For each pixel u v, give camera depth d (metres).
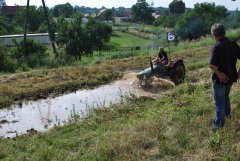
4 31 75.69
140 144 6.83
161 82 14.34
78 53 47.66
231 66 6.36
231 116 6.89
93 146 7.14
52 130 9.27
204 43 26.33
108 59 23.61
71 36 47.69
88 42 48.25
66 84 15.44
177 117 7.95
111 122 8.99
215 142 6.25
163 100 10.66
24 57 25.14
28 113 12.28
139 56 23.17
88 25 50.41
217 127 6.65
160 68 14.47
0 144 8.53
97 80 16.22
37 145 8.05
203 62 17.69
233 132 6.43
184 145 6.54
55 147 7.59
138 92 14.07
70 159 6.68
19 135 9.98
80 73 17.53
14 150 8.05
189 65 17.33
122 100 11.51
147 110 9.80
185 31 62.12
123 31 108.88
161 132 7.18
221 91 6.45
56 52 28.55
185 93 10.95
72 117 10.49
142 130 7.54
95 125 9.12
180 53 22.22
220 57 6.29
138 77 14.70
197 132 6.98
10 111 12.59
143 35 96.12
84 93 14.67
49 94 14.61
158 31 92.44
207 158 5.84
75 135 8.55
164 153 6.38
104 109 10.54
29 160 7.03
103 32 51.22
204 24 62.69
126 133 7.40
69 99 13.87
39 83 15.91
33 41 29.00
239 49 6.47
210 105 8.34
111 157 6.57
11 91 14.32
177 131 7.05
